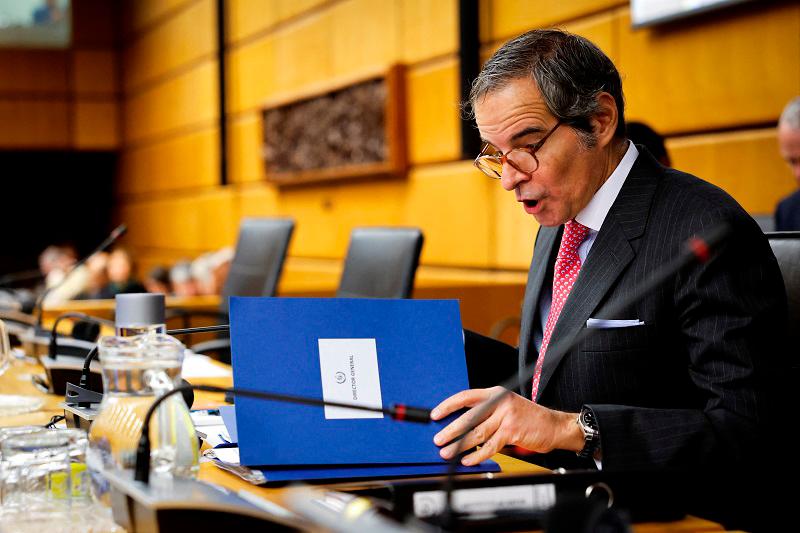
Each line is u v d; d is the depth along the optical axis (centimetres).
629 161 199
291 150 802
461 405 166
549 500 132
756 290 177
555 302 208
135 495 126
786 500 177
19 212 1348
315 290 570
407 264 359
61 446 143
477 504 130
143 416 138
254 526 125
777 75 403
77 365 249
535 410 165
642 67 468
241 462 154
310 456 158
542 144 187
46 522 135
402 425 165
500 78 187
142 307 146
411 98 650
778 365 174
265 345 167
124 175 1285
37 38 1258
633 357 186
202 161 1008
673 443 162
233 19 935
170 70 1091
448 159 617
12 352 339
